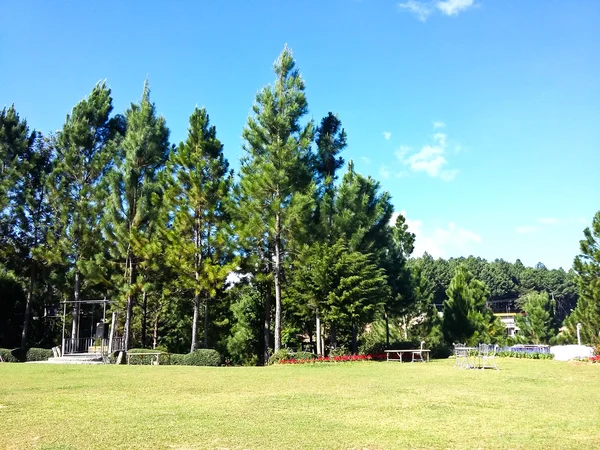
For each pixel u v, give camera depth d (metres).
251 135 26.09
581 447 6.15
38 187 30.53
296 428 7.22
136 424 7.43
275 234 24.91
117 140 31.22
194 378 14.37
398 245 37.19
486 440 6.52
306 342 32.91
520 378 14.19
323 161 29.58
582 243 27.62
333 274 23.27
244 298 30.25
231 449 6.06
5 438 6.53
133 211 27.12
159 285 28.72
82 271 26.38
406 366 19.02
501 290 82.44
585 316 27.56
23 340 29.00
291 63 26.55
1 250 28.48
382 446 6.20
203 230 25.70
